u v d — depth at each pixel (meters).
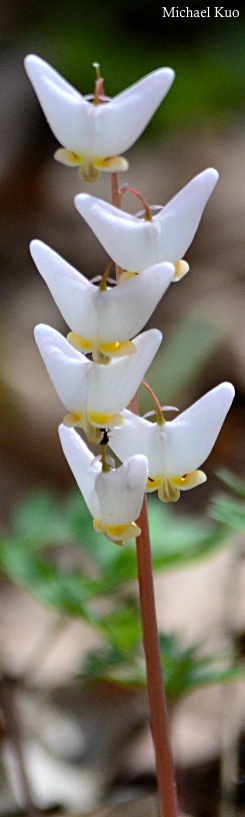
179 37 0.90
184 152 0.84
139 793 0.34
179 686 0.30
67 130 0.23
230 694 0.34
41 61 0.23
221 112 0.88
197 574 0.42
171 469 0.24
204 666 0.30
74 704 0.38
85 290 0.23
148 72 0.86
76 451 0.24
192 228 0.23
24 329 0.64
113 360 0.23
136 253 0.23
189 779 0.34
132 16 0.89
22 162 0.83
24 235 0.77
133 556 0.32
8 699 0.34
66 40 0.88
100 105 0.23
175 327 0.61
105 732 0.37
